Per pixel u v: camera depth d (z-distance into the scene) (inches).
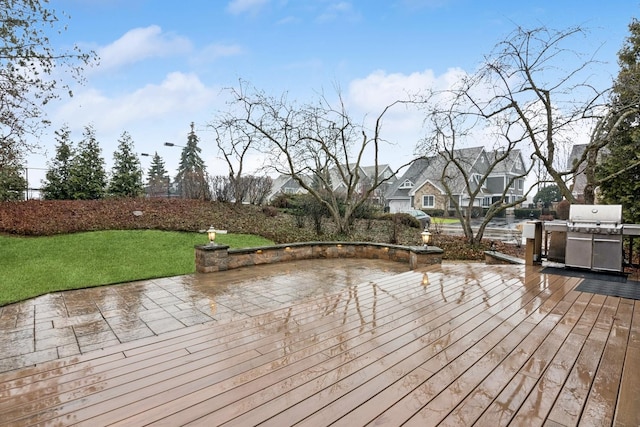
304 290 208.4
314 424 65.0
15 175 406.0
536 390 74.4
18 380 88.7
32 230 333.7
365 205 566.6
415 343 101.8
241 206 547.8
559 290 158.4
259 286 217.3
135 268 256.5
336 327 118.6
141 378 87.5
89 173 617.3
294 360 93.6
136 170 708.7
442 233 540.7
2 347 125.7
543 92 335.6
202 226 418.6
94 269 248.4
